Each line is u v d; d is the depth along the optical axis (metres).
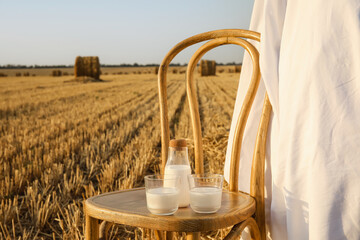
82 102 15.20
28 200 3.85
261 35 1.84
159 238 1.92
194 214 1.41
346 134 1.43
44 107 13.37
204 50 1.98
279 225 1.69
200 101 15.43
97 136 7.65
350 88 1.43
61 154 5.57
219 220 1.35
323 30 1.48
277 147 1.75
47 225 3.27
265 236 1.70
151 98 17.55
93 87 26.61
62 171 4.82
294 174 1.57
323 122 1.46
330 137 1.45
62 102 15.28
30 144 6.42
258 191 1.70
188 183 1.48
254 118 1.97
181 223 1.32
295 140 1.57
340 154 1.43
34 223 3.27
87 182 4.59
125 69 109.00
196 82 31.95
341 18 1.46
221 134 6.21
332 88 1.45
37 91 22.27
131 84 31.27
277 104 1.75
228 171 2.04
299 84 1.58
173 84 30.45
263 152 1.72
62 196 3.81
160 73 1.95
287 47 1.67
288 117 1.62
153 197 1.38
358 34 1.41
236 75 51.47
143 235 2.63
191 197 1.44
